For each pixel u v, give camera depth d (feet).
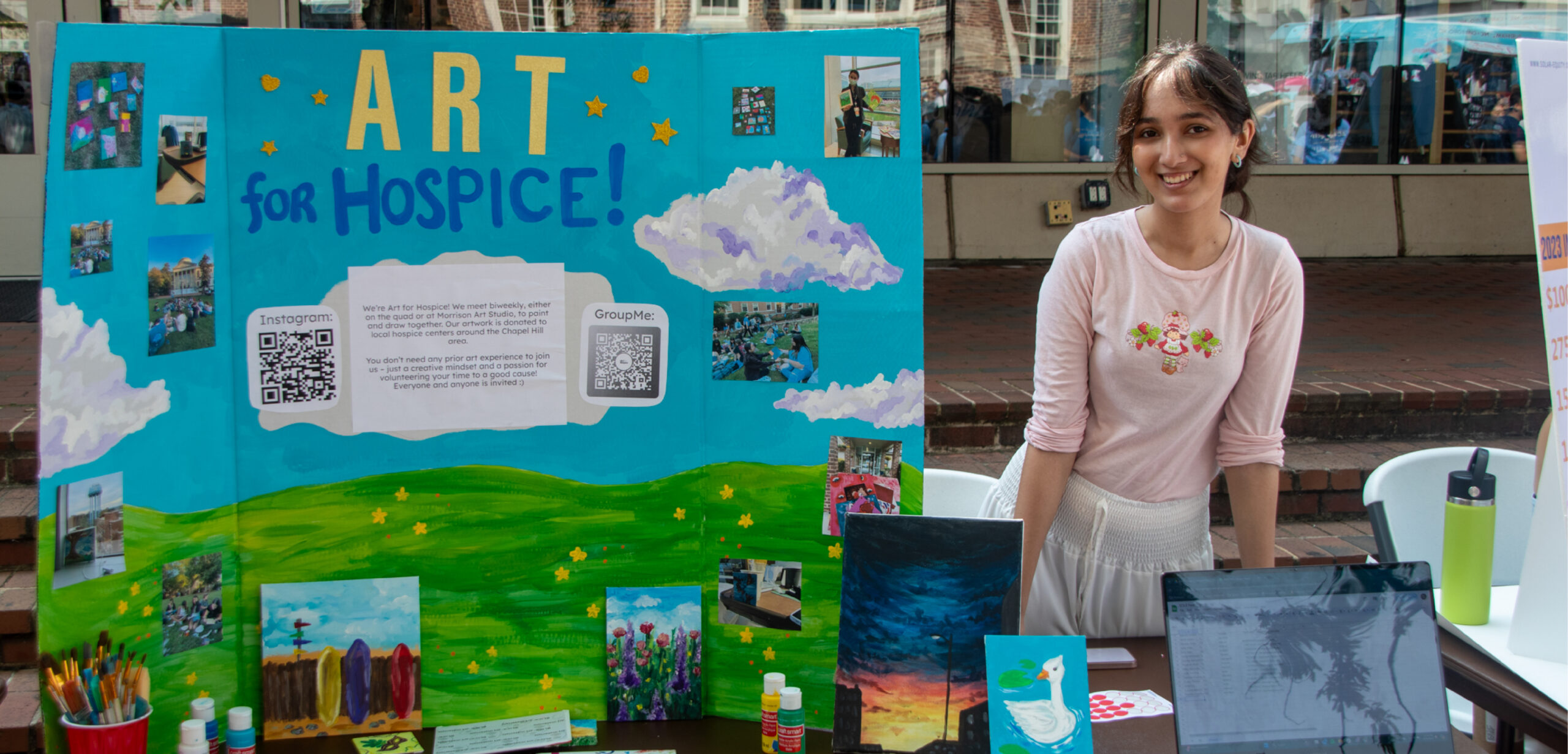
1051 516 6.52
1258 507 6.34
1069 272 6.14
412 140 5.22
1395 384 14.30
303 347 5.24
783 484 5.54
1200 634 4.28
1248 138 5.84
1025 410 13.50
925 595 4.60
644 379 5.47
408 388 5.32
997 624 4.56
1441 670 4.29
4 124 19.75
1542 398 14.10
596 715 5.61
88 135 4.53
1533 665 5.57
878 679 4.58
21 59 19.53
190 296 5.00
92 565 4.68
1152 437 6.28
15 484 11.04
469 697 5.51
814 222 5.39
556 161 5.31
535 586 5.51
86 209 4.53
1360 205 26.55
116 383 4.70
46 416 4.44
